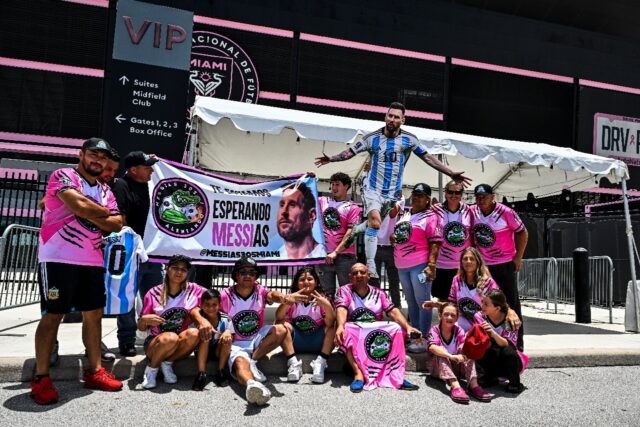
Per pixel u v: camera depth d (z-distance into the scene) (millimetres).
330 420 3285
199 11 16641
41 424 2973
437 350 4258
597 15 21141
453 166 9188
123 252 4227
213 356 4266
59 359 4004
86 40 16047
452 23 19688
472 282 4715
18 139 15328
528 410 3691
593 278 10859
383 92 18547
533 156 6816
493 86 19844
